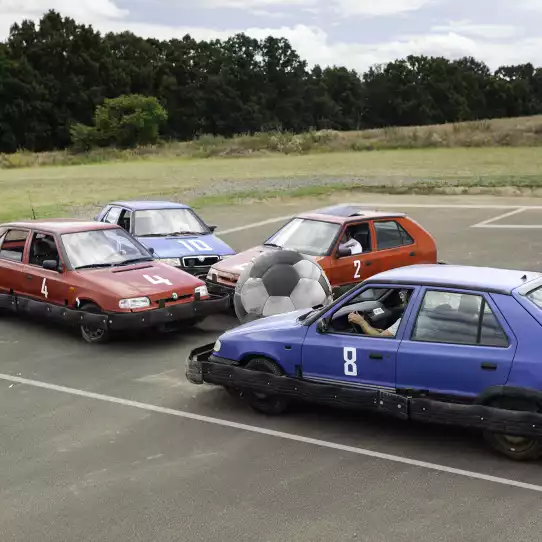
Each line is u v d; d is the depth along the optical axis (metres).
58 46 108.38
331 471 6.48
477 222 22.83
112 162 59.41
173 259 13.35
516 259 17.20
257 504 5.89
